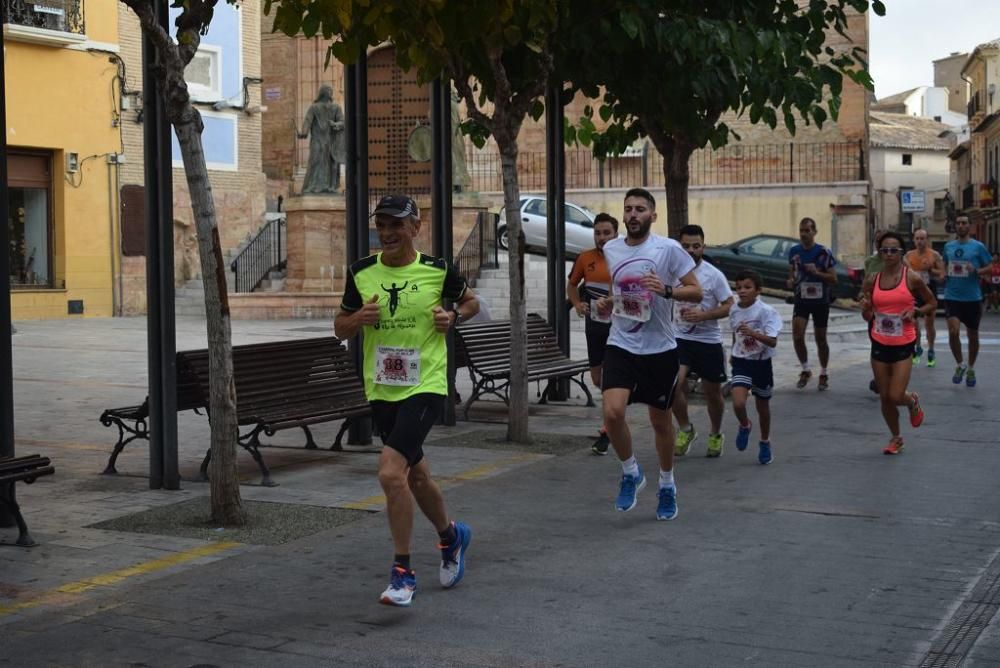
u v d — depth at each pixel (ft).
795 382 53.47
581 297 35.55
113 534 24.72
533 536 24.40
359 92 36.14
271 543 23.94
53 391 49.60
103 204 101.96
